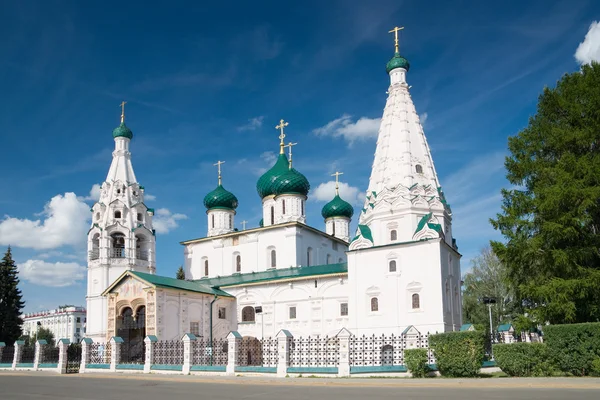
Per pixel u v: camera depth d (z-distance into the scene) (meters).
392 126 49.94
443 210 47.38
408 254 44.44
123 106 65.69
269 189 62.78
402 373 30.95
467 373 29.52
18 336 69.12
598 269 32.16
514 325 34.53
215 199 66.12
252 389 25.67
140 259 60.38
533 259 34.75
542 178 34.47
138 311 47.94
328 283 49.53
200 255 62.47
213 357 38.69
